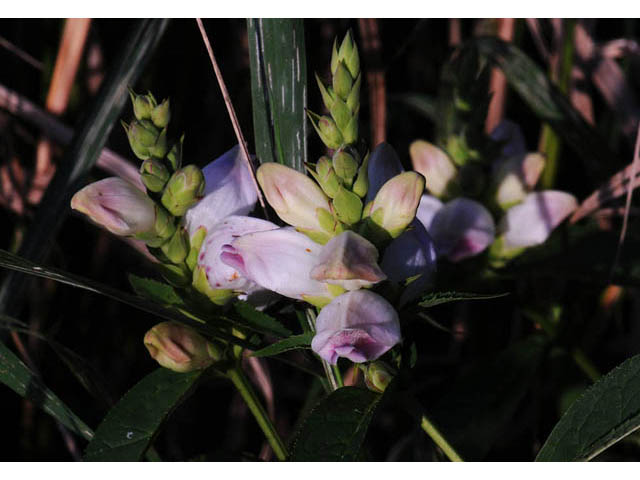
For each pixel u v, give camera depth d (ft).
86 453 0.89
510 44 1.50
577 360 1.31
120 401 0.92
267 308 0.98
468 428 1.21
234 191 0.97
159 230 0.93
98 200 0.90
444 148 1.29
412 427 1.48
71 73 1.51
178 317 0.93
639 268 1.32
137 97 0.94
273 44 1.04
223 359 0.97
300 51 1.03
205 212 0.96
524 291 1.31
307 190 0.83
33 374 1.03
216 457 1.07
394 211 0.82
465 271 1.24
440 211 1.19
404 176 0.82
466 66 1.22
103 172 1.51
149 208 0.92
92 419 1.53
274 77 1.04
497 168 1.25
